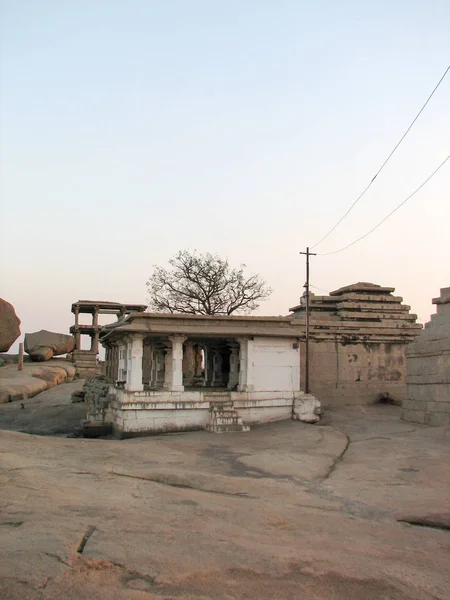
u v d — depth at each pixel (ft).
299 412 66.69
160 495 31.89
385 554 24.31
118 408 62.49
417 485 36.96
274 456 46.73
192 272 144.56
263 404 66.28
